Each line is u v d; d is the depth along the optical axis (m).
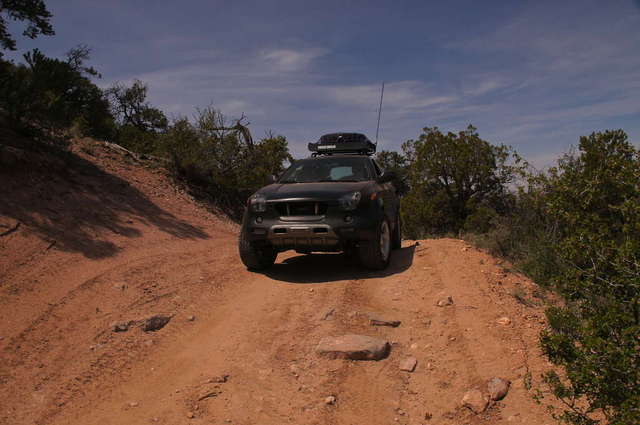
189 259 7.42
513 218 7.53
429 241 8.06
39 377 3.80
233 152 15.29
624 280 2.97
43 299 5.18
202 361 4.07
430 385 3.55
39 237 6.74
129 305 5.22
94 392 3.63
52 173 9.11
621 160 3.59
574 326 3.31
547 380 3.01
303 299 5.32
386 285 5.64
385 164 22.97
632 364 2.65
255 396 3.50
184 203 12.26
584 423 2.73
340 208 5.83
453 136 16.34
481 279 5.54
